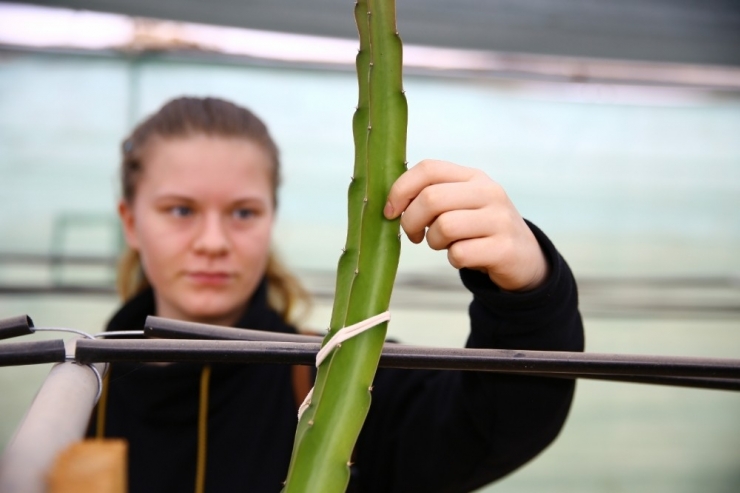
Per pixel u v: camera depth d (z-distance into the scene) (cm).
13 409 216
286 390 113
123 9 199
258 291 122
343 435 69
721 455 250
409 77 222
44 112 216
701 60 226
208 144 117
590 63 223
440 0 212
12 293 220
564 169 241
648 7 220
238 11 203
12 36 200
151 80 217
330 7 207
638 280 247
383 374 114
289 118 226
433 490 108
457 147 234
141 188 119
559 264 86
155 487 109
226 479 109
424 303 237
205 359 73
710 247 248
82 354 72
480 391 97
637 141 241
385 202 75
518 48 218
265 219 120
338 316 73
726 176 246
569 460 247
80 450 46
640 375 75
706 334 250
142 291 123
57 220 221
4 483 48
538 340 88
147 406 111
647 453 248
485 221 81
